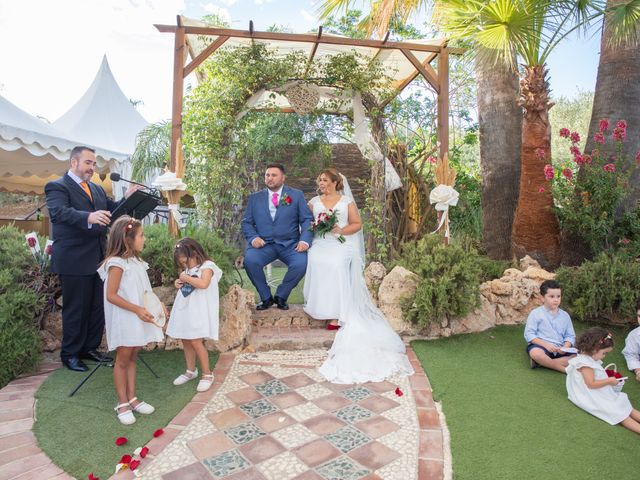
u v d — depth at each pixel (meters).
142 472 2.23
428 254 4.71
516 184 6.72
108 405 2.97
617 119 5.76
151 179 10.30
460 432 2.63
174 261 4.05
